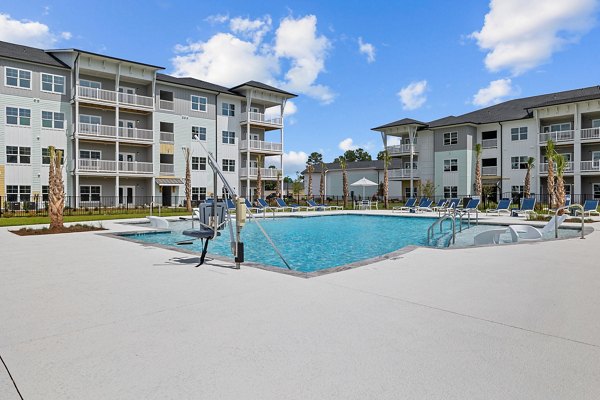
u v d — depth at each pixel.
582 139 32.03
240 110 40.25
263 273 5.86
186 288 4.89
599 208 27.31
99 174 30.39
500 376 2.49
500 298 4.40
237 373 2.54
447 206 24.44
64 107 30.03
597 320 3.62
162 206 34.25
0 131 27.34
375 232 15.59
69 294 4.58
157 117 34.56
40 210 25.44
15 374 2.51
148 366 2.64
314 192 60.91
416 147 43.59
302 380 2.44
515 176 36.91
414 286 4.98
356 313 3.84
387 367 2.63
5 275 5.69
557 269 6.07
